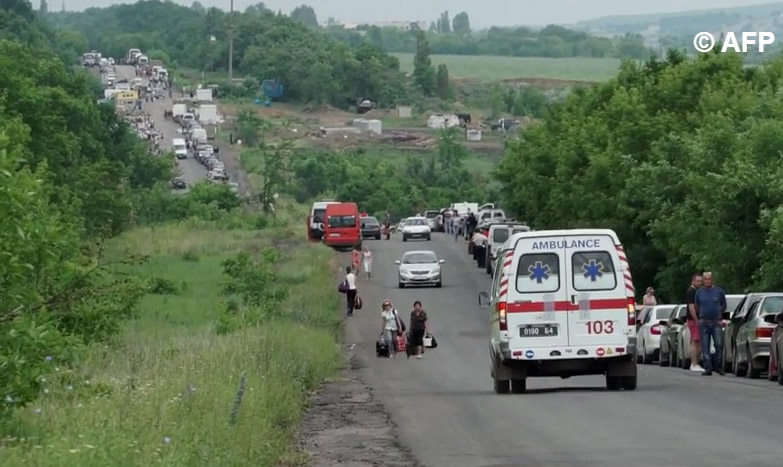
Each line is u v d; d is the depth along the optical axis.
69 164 142.00
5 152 25.56
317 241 178.12
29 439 23.69
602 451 29.27
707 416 36.44
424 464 28.53
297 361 53.06
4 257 25.62
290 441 33.09
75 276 40.81
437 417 39.38
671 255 98.44
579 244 47.03
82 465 20.45
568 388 50.88
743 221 78.00
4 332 25.78
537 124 173.88
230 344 49.28
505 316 47.03
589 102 151.25
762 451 28.16
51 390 30.19
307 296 111.25
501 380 47.78
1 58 136.88
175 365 38.53
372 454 30.77
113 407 26.98
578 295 46.88
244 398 31.19
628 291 46.97
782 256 71.19
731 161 80.19
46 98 139.75
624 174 108.94
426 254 134.38
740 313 57.44
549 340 46.91
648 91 114.88
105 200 136.38
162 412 26.47
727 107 101.62
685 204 86.50
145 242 162.75
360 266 149.25
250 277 112.81
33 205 27.30
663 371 62.88
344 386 55.41
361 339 94.94
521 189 159.38
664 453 28.41
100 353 43.62
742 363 55.28
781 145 77.81
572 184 125.25
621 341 46.81
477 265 154.62
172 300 103.44
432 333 98.94
